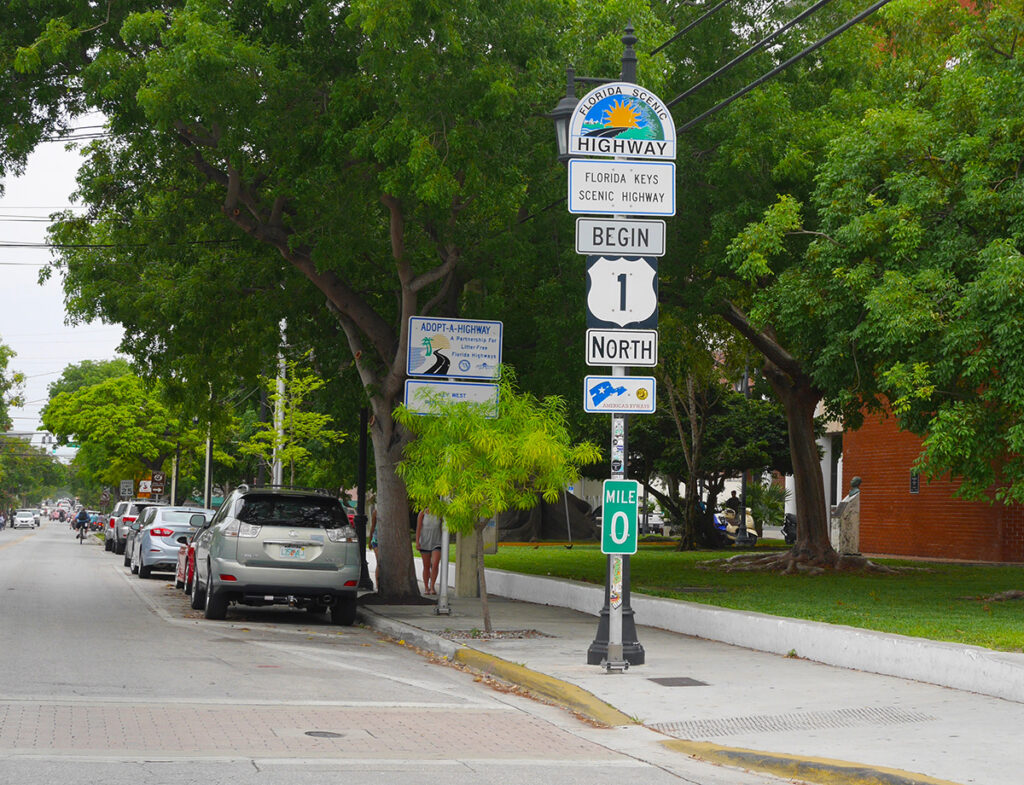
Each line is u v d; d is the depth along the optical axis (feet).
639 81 55.01
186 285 67.87
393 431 63.77
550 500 45.88
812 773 24.99
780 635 42.80
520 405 46.50
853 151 53.42
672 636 48.75
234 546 54.39
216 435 81.35
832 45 66.85
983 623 45.98
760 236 55.31
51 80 57.67
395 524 63.62
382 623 54.65
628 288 39.88
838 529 110.63
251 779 22.74
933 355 48.67
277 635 50.93
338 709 32.07
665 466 129.39
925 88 60.75
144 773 22.80
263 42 55.52
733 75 63.98
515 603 64.90
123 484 197.26
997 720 30.25
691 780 24.73
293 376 126.62
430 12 50.11
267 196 60.03
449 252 59.67
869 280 51.29
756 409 130.72
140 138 58.75
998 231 49.90
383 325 63.77
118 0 54.85
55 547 173.37
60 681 34.35
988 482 49.08
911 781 23.53
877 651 38.22
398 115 51.06
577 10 56.95
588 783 23.97
